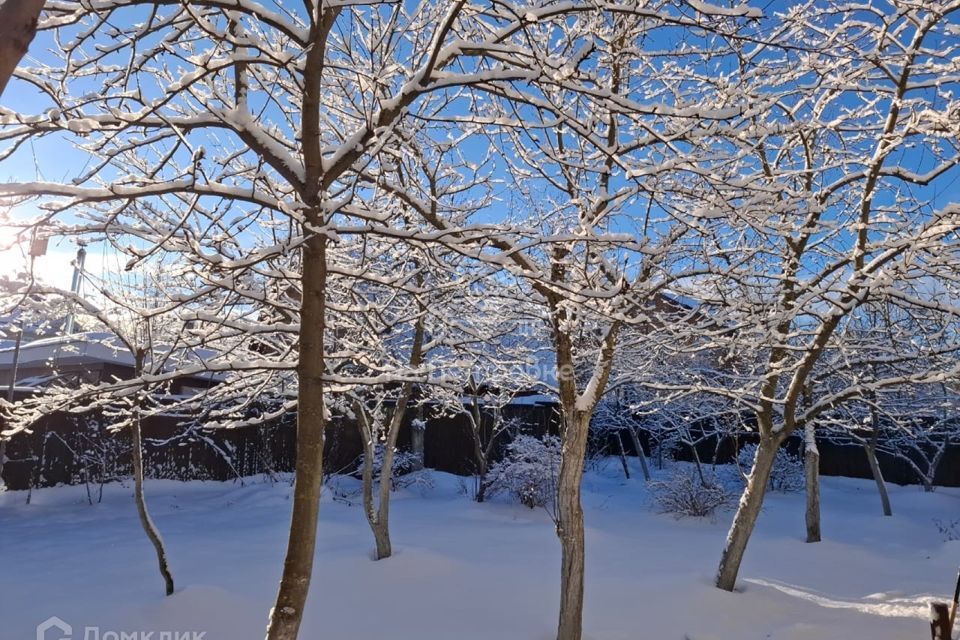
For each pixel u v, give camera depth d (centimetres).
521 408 1942
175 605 710
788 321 750
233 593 759
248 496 1562
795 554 1091
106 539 1138
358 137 446
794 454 2125
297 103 636
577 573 641
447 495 1677
